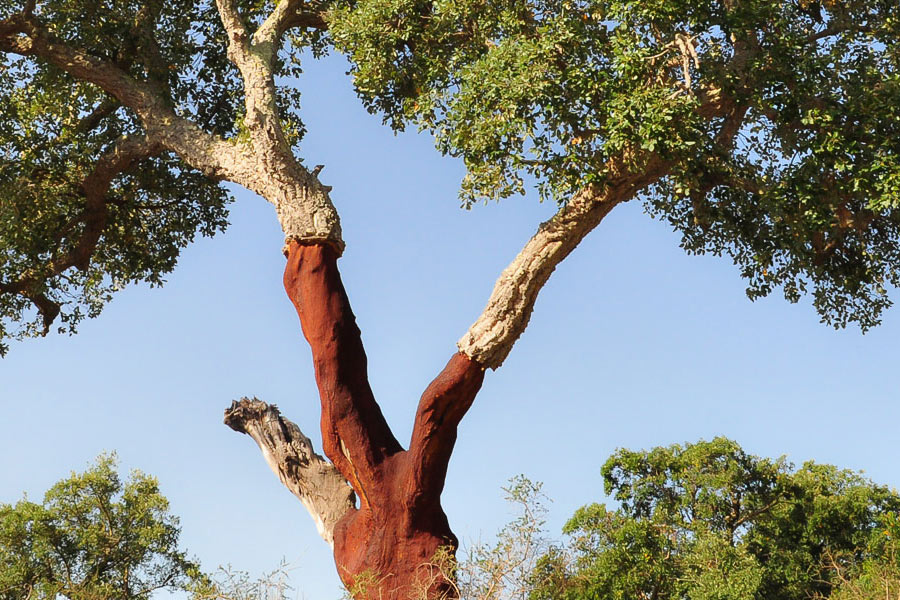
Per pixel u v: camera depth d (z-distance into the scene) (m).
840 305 16.75
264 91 14.83
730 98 13.48
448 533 13.22
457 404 13.07
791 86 13.10
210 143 15.88
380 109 17.73
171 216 20.30
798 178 13.27
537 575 10.79
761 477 22.98
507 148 12.69
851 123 13.30
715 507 22.73
